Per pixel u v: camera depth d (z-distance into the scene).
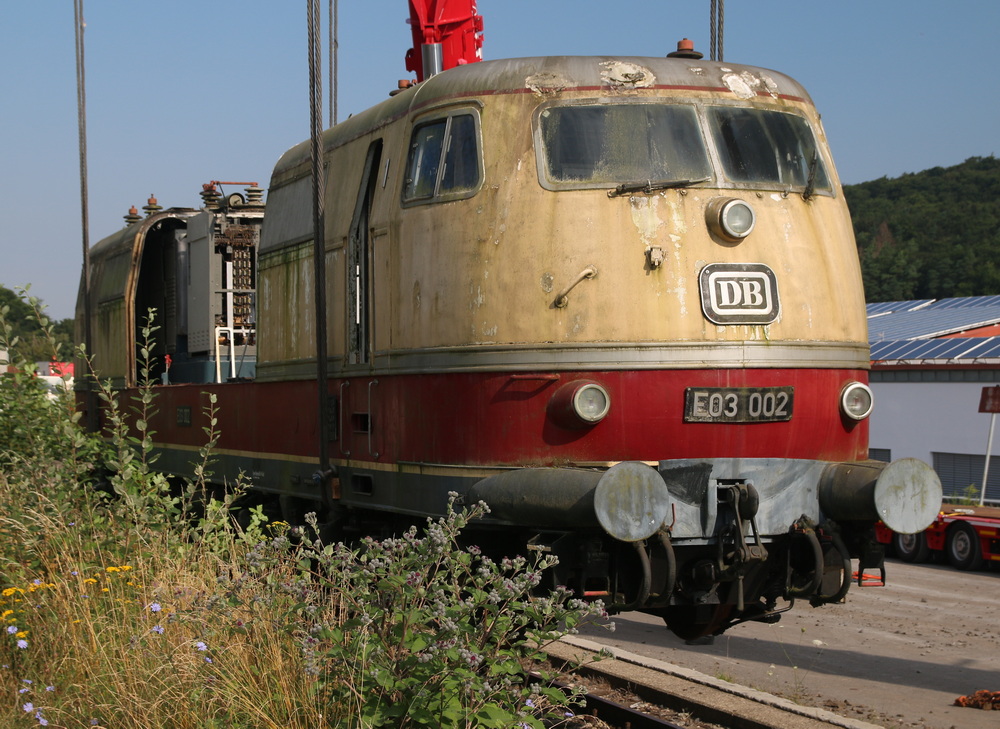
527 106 8.95
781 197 9.06
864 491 8.49
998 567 19.50
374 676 6.18
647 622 13.89
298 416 11.60
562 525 8.16
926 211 85.69
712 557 8.69
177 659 7.20
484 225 8.86
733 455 8.57
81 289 20.22
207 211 16.58
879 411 30.39
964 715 9.82
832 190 9.49
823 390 8.94
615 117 8.92
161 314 18.88
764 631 13.55
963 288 71.88
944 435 28.64
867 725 8.16
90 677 7.39
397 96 10.29
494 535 9.23
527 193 8.78
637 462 7.93
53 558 9.22
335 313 10.81
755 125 9.20
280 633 7.15
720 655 12.10
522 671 6.68
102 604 8.38
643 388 8.47
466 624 6.40
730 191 8.86
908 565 20.41
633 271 8.56
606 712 8.73
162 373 17.80
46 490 10.45
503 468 8.67
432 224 9.22
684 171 8.84
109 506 10.52
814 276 9.00
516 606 6.52
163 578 8.65
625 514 7.82
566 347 8.54
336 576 6.96
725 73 9.30
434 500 9.14
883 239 84.75
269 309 12.52
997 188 87.31
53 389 13.37
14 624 8.21
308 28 10.56
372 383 10.03
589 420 8.38
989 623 14.31
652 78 9.07
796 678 11.08
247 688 6.81
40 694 7.17
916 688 10.88
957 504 26.16
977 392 27.88
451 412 8.98
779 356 8.69
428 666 6.17
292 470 11.73
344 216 10.73
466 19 12.70
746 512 8.40
